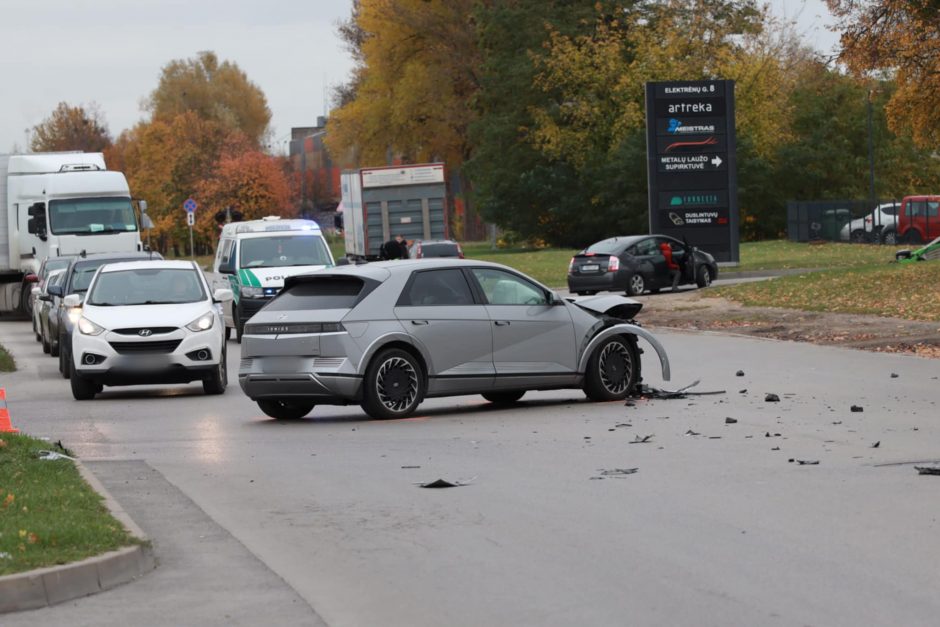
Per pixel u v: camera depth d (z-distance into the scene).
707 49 156.75
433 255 93.00
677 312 71.50
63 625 15.08
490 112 166.38
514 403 38.03
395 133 171.12
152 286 44.84
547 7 163.88
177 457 28.73
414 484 24.22
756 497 21.81
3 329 87.88
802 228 147.38
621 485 23.36
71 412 39.09
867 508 20.66
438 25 166.62
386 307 34.22
